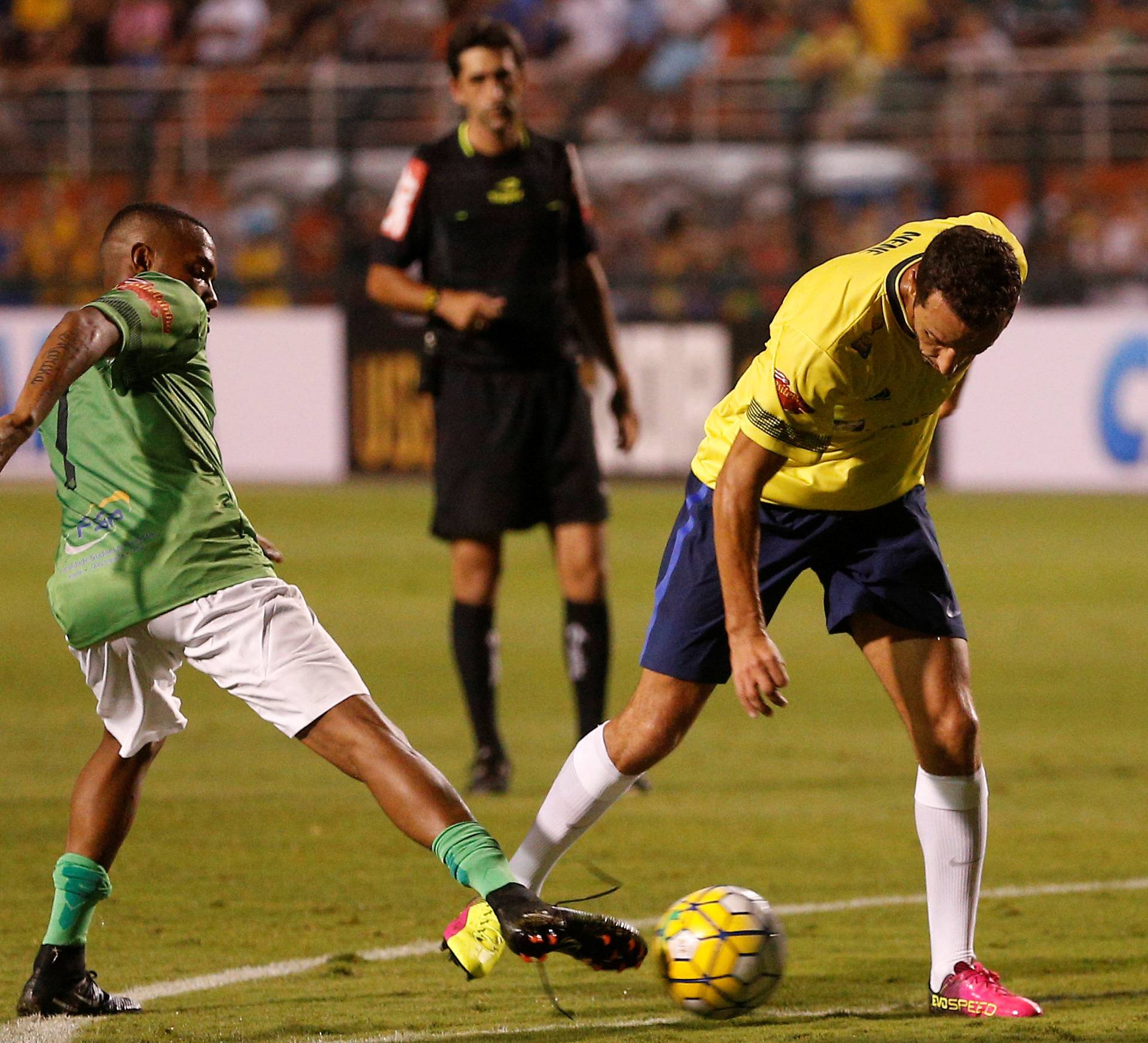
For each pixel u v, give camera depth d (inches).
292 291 2401.6
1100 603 1603.1
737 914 505.4
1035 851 813.2
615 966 460.8
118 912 686.5
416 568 1723.7
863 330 510.0
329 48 3048.7
